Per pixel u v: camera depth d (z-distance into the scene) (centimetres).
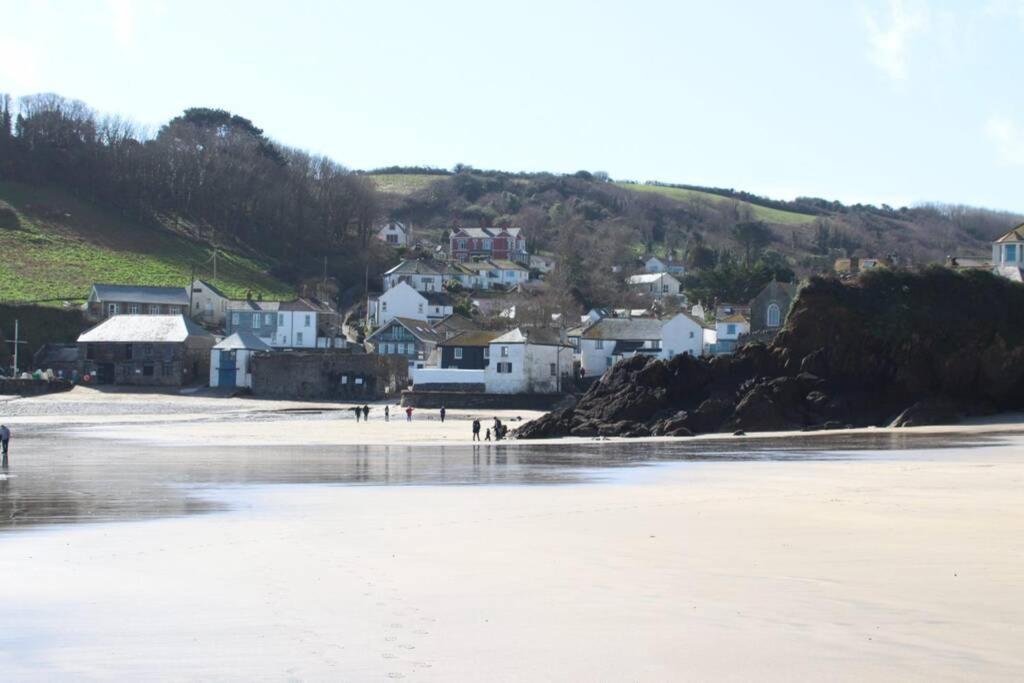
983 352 6831
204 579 1767
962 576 1750
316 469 4059
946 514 2503
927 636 1378
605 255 19988
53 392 10450
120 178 18125
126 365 11225
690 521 2444
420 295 14425
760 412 6256
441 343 10962
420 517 2578
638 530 2311
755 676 1217
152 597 1627
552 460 4459
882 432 5869
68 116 18525
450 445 5631
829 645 1338
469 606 1562
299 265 17600
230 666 1261
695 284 17325
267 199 18462
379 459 4591
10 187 17212
